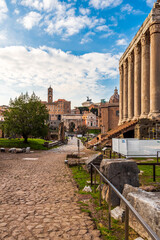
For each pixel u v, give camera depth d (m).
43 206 5.50
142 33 28.48
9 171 11.36
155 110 23.89
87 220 4.46
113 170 5.47
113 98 106.25
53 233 3.81
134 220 3.92
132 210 2.54
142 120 23.45
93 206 5.52
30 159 17.86
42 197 6.42
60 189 7.51
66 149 31.94
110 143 27.27
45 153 25.05
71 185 8.20
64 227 4.09
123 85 40.88
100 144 27.73
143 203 3.55
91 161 11.07
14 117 30.11
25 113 30.27
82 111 178.62
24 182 8.63
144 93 27.84
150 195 3.92
